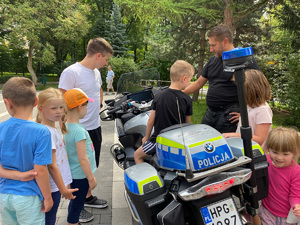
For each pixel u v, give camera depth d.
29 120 2.13
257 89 2.61
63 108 2.41
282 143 2.20
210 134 2.22
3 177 2.10
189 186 2.07
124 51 29.33
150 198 2.12
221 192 2.04
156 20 10.06
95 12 37.00
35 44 23.42
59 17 22.36
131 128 3.64
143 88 4.52
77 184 2.82
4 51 35.97
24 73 40.06
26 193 2.07
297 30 11.53
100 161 5.39
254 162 2.27
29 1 22.11
